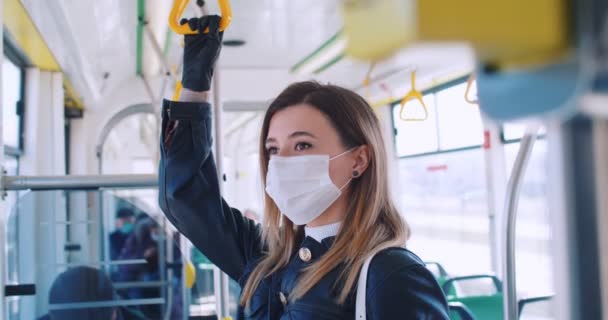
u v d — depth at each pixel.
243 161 6.43
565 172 0.34
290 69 5.27
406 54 0.26
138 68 4.50
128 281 2.02
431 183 5.22
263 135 1.27
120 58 3.85
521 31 0.26
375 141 1.16
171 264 2.08
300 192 1.14
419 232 5.50
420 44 0.25
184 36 1.40
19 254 1.87
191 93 1.36
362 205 1.11
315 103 1.16
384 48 0.26
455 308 2.87
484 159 4.31
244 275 1.32
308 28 3.87
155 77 4.64
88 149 4.43
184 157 1.34
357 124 1.15
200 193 1.34
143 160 6.71
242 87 5.20
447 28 0.25
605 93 0.27
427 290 0.98
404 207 5.66
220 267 1.41
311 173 1.14
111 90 4.41
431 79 4.38
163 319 2.05
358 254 1.05
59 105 3.13
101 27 2.82
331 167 1.14
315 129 1.15
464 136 4.49
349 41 0.28
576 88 0.26
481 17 0.25
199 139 1.34
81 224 1.96
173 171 1.34
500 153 4.17
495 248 4.30
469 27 0.25
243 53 4.67
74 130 4.40
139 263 2.04
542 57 0.28
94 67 3.43
